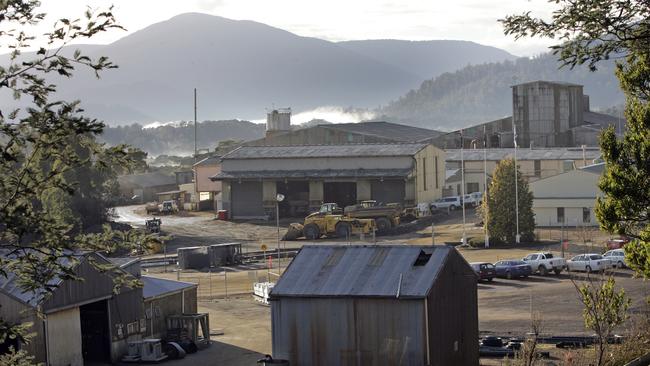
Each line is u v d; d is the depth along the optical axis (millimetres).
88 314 45281
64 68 15867
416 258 38406
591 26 21203
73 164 16266
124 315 45844
